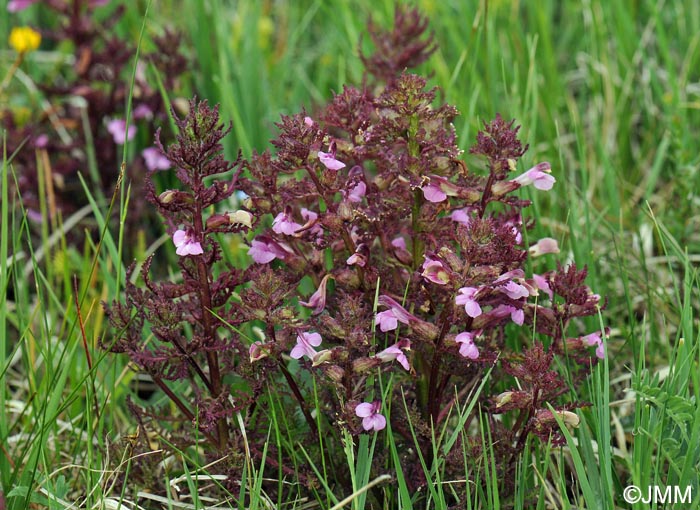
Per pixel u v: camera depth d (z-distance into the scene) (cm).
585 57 140
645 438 99
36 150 119
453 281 97
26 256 122
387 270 101
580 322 113
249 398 100
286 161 99
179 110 125
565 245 116
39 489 103
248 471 100
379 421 97
